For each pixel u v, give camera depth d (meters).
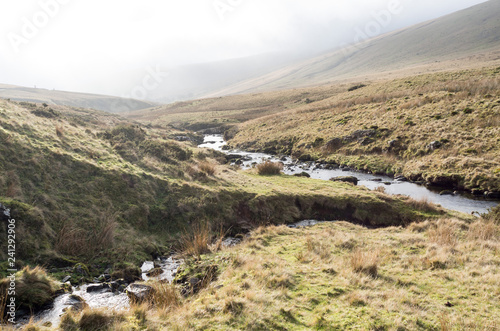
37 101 142.38
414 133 29.78
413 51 183.88
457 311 6.42
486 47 138.12
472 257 9.70
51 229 10.59
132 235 12.05
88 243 10.83
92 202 12.70
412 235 12.58
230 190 16.67
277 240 12.59
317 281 8.12
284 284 7.91
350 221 16.30
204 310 6.60
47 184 12.48
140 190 14.65
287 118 52.97
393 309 6.56
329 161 32.03
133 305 7.11
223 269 9.43
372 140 32.28
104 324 6.16
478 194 20.17
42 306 7.53
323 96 75.56
